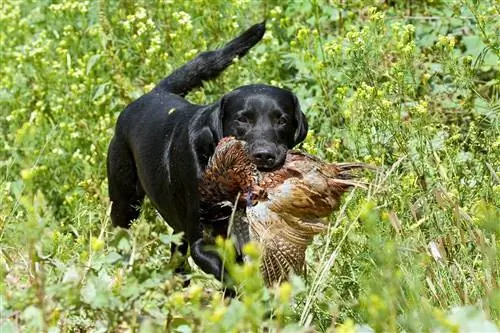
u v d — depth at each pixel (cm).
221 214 955
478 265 930
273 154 912
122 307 672
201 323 660
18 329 682
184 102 1119
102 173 1361
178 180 1016
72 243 1091
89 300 677
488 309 786
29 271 782
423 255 874
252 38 1198
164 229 1191
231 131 977
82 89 1420
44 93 1491
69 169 1362
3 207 1089
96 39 1505
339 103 1147
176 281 689
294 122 1002
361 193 979
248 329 659
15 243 933
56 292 668
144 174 1095
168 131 1062
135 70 1461
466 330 680
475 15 1140
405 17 1383
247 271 611
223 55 1197
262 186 873
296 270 862
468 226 901
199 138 991
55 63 1482
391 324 674
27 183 716
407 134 1055
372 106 1072
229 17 1423
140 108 1145
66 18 1563
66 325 776
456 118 1201
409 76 1230
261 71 1364
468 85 1139
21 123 1444
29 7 1770
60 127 1383
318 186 862
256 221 855
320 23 1453
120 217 1201
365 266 851
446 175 1026
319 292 832
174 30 1455
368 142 1055
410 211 987
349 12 1386
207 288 1045
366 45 1142
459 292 866
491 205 945
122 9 1510
